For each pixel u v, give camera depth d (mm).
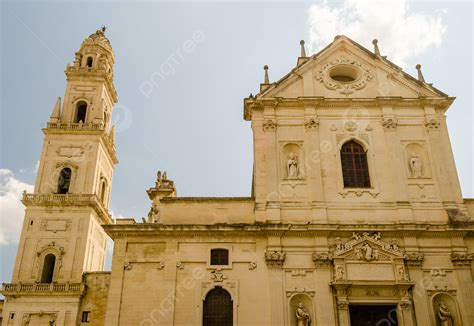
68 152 57469
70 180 56062
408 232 32656
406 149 36344
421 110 37594
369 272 31516
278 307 30812
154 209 44500
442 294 31469
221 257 32688
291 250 32562
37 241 52938
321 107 37531
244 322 30594
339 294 30922
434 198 34406
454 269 32031
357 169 35750
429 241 32750
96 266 57156
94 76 62938
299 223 32969
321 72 39156
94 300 49281
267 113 37281
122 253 32656
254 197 34594
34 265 51812
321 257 31969
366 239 32250
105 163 61312
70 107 60938
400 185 34531
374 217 33656
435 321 30656
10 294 49469
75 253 52281
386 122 36688
